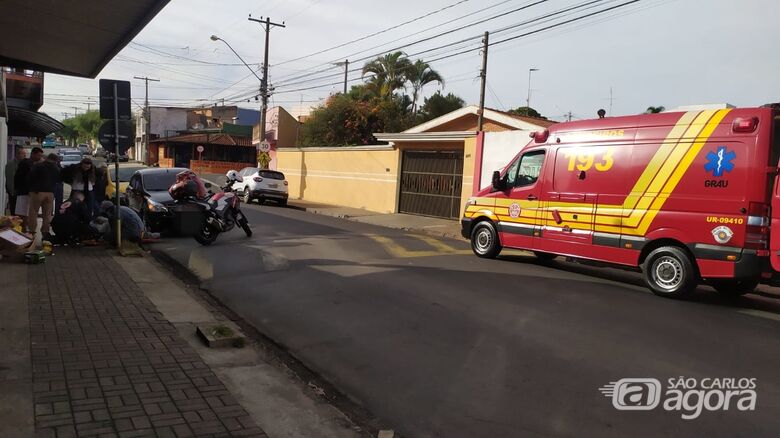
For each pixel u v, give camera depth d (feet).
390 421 13.93
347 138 115.34
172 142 177.58
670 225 27.09
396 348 18.69
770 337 20.39
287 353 18.61
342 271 30.12
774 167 24.67
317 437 12.66
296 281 27.89
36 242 34.37
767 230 24.73
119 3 26.27
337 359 17.95
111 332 18.60
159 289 25.36
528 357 17.76
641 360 17.57
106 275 27.20
